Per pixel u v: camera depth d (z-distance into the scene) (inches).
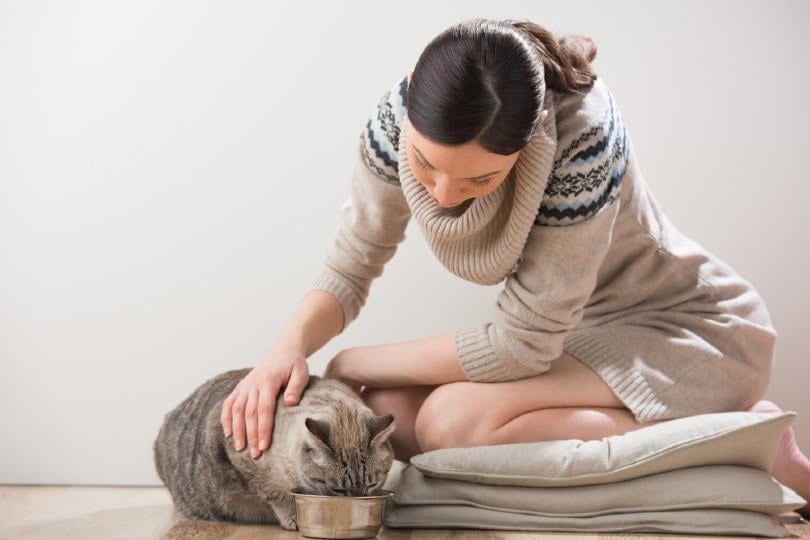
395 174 79.9
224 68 106.9
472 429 80.8
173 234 106.7
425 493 78.8
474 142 60.3
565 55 73.1
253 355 106.5
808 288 106.0
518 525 77.0
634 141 107.3
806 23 106.3
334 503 69.9
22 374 105.9
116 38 106.4
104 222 106.4
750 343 84.0
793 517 87.4
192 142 106.9
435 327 106.7
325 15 106.9
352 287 87.5
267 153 107.0
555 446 77.0
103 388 106.1
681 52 107.0
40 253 106.0
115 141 106.5
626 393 80.7
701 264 85.9
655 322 84.4
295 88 107.0
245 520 82.7
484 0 106.6
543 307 75.1
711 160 106.8
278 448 76.2
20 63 106.1
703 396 81.5
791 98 106.5
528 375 81.0
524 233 72.0
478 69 58.8
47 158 106.3
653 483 76.4
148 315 106.4
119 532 75.7
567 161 71.7
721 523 75.3
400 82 78.0
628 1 106.9
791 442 85.3
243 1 106.9
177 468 84.7
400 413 87.5
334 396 78.3
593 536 75.0
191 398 88.9
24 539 72.2
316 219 106.9
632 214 80.9
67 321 106.0
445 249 77.0
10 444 105.9
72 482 105.7
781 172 106.5
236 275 106.7
